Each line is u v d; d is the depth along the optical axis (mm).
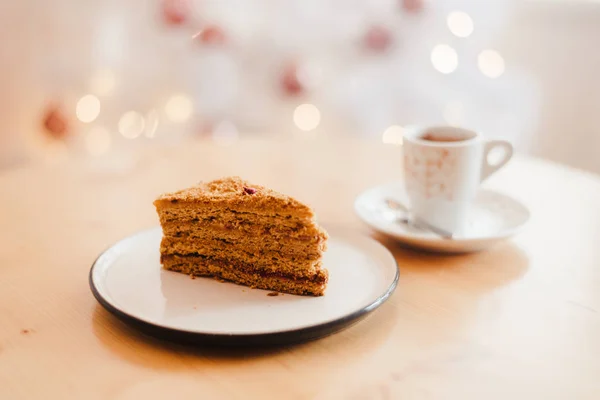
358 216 638
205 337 463
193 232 562
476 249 601
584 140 1216
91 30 1229
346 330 498
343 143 895
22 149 1245
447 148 611
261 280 550
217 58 1330
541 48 1202
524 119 1255
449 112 1324
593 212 682
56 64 1220
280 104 1396
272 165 805
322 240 541
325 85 1378
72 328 498
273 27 1327
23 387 445
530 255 601
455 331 497
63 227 650
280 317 502
